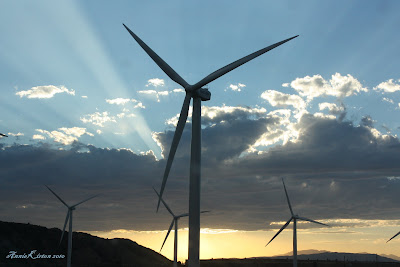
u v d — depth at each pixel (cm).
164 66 5362
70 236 10631
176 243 10444
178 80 5188
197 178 4791
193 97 5028
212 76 4959
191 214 4731
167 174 5259
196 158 4844
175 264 10281
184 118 5159
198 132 4916
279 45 5178
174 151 5275
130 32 5625
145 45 5544
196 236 4684
